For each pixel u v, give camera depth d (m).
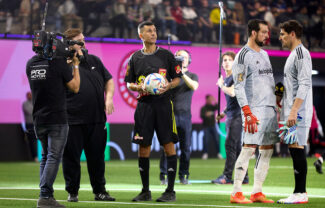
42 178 20.25
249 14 69.06
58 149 20.41
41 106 20.48
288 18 70.62
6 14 59.69
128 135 60.00
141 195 23.34
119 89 59.72
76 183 22.94
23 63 57.59
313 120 61.50
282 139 22.64
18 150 57.78
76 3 62.78
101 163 23.34
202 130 61.62
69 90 22.59
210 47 62.47
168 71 23.53
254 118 21.98
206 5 67.62
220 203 22.31
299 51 22.19
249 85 22.47
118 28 63.91
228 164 32.09
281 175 37.84
